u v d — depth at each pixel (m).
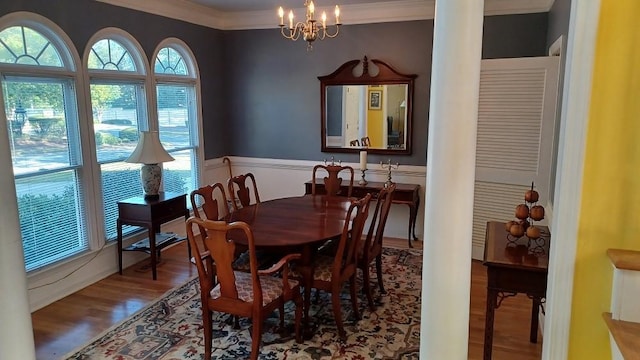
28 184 3.46
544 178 3.82
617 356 1.50
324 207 3.76
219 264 2.54
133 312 3.40
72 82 3.77
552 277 1.71
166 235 4.52
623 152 1.58
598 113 1.59
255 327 2.57
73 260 3.80
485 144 4.05
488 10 4.55
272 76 5.65
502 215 4.08
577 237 1.65
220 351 2.85
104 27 4.05
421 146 5.10
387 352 2.82
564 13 3.29
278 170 5.86
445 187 1.59
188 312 3.39
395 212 5.28
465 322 1.68
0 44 3.25
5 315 1.76
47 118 3.60
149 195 4.26
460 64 1.51
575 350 1.71
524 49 4.53
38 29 3.52
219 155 5.90
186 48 5.12
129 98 4.43
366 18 5.06
